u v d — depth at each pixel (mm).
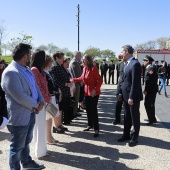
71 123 6930
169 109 9227
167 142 5410
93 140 5500
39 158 4445
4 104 3160
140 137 5730
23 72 3402
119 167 4141
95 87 5562
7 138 5594
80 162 4324
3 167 4090
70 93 6117
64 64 5934
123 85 5227
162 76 12664
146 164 4270
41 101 3678
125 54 5062
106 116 7875
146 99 6820
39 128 4379
